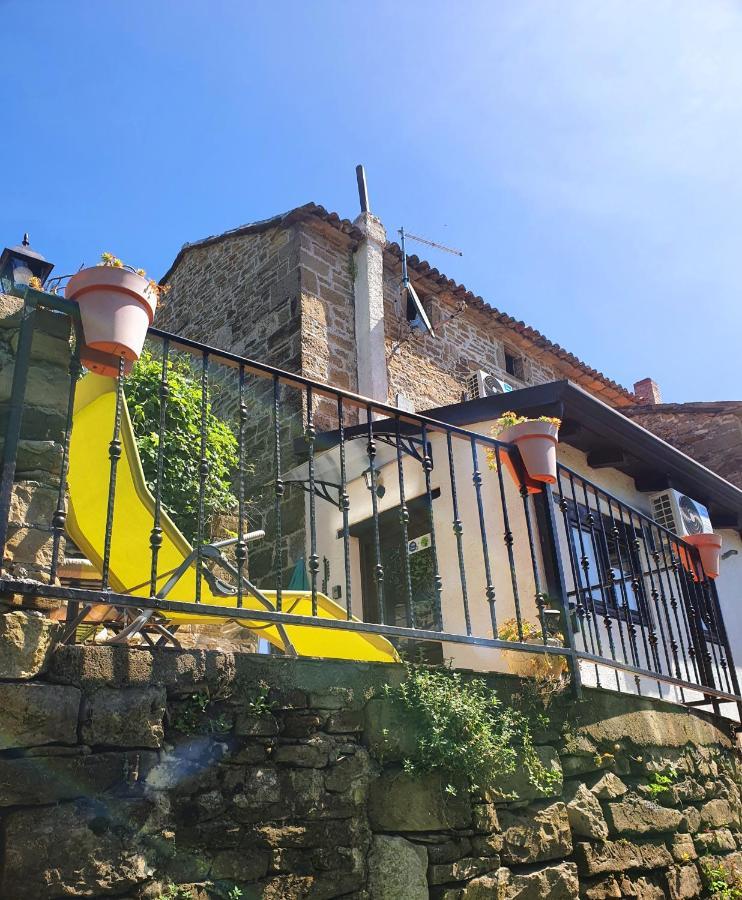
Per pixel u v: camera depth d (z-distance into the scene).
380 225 10.40
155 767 2.48
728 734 5.44
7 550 2.48
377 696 3.18
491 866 3.21
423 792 3.12
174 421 6.54
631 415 11.95
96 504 3.46
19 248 3.93
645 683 6.59
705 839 4.48
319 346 9.30
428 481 3.82
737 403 11.01
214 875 2.51
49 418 2.71
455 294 11.04
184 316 11.38
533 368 12.37
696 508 8.09
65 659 2.41
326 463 8.03
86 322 2.70
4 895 2.09
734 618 8.79
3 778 2.19
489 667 6.09
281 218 9.83
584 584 6.53
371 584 7.44
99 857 2.28
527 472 4.45
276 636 3.75
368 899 2.83
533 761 3.55
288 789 2.78
